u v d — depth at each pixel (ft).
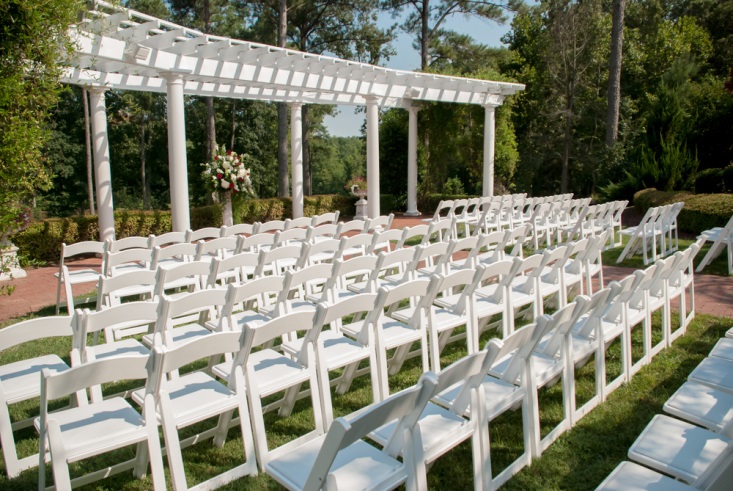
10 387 9.25
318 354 9.67
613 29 54.70
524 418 8.99
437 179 56.59
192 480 8.90
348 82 35.73
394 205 58.08
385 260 14.75
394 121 57.67
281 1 57.52
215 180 33.32
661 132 46.03
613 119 55.47
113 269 18.25
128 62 23.62
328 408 9.80
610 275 23.49
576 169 70.64
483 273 12.53
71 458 7.23
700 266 23.89
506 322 13.69
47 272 27.58
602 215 29.37
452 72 63.98
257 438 8.80
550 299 18.88
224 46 25.45
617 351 14.25
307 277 12.94
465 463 9.30
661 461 6.94
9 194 14.90
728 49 73.61
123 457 9.81
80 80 27.50
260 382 9.37
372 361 10.69
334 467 6.73
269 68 30.42
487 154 45.93
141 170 96.07
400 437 6.97
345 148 194.29
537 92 70.85
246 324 8.36
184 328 12.64
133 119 91.97
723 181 45.73
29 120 14.73
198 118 91.04
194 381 9.36
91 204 56.80
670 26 73.72
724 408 8.16
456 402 8.09
